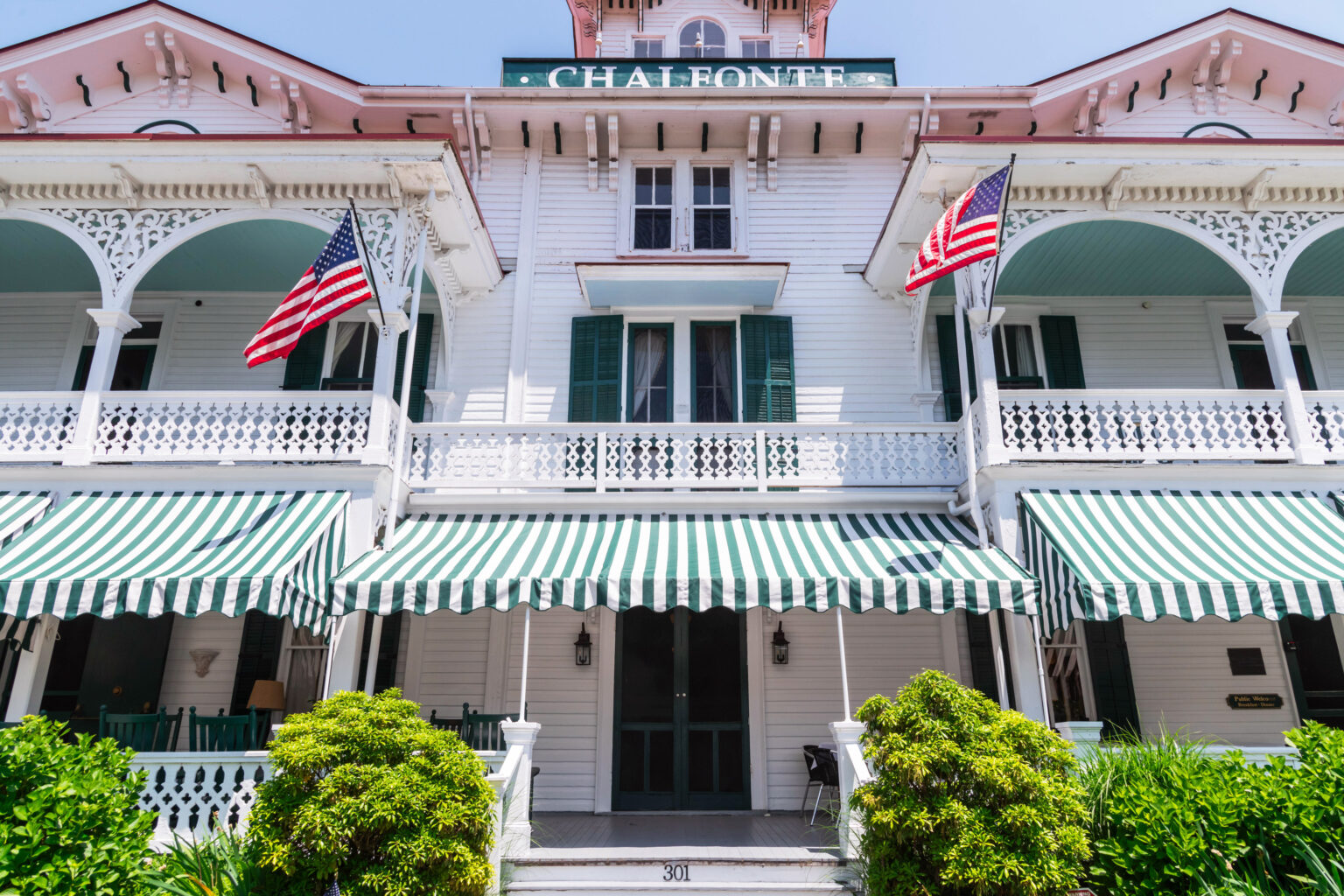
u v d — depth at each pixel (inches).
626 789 444.8
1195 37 544.4
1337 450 397.7
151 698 448.8
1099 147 408.8
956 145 407.5
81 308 525.0
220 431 473.7
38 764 218.5
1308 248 468.8
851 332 518.6
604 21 658.2
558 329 519.5
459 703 451.5
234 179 420.8
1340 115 544.7
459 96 538.3
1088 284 513.7
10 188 425.4
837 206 543.2
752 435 442.0
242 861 246.7
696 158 555.5
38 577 314.5
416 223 436.8
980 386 410.9
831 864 293.1
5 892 192.7
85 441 393.4
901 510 431.8
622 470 434.3
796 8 658.8
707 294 502.9
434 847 235.8
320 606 343.9
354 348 516.1
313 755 240.4
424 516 425.7
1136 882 239.5
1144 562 335.0
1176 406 454.3
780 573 342.3
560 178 550.9
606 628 465.1
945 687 260.1
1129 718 446.3
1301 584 315.6
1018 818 233.9
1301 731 266.8
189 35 543.5
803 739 450.0
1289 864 235.8
